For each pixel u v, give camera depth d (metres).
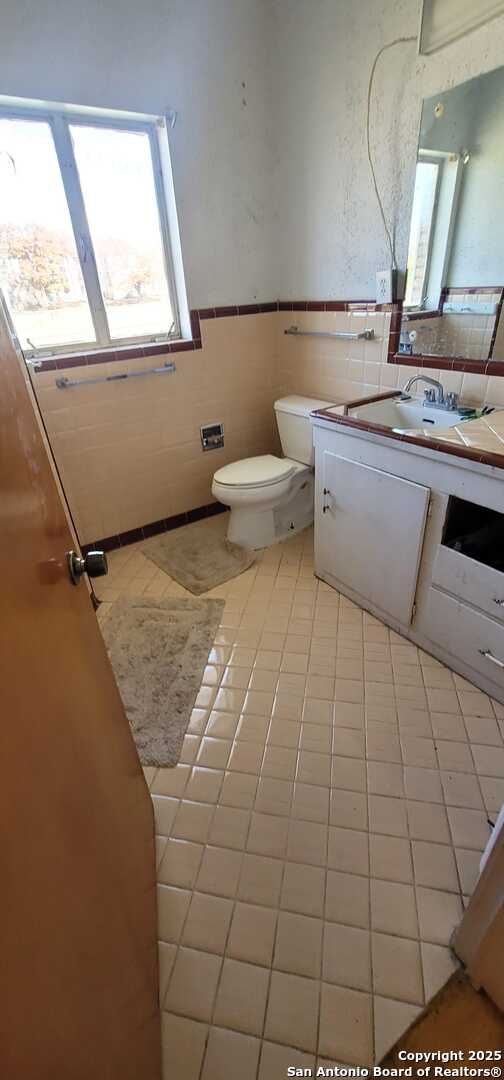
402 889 1.06
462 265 1.67
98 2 1.68
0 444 0.56
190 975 0.95
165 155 2.06
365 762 1.34
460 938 0.91
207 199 2.20
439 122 1.58
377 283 1.98
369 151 1.83
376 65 1.69
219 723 1.48
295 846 1.16
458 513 1.45
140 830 1.01
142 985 0.82
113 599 2.13
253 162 2.25
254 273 2.48
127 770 0.98
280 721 1.48
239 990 0.93
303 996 0.92
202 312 2.39
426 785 1.27
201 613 1.99
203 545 2.52
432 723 1.44
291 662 1.70
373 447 1.59
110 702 0.93
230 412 2.71
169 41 1.86
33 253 1.96
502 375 1.64
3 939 0.37
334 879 1.09
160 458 2.55
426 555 1.55
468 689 1.55
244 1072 0.83
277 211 2.39
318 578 2.17
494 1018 0.87
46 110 1.80
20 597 0.53
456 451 1.29
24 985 0.39
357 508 1.76
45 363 2.03
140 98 1.88
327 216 2.12
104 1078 0.56
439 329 1.82
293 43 1.96
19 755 0.45
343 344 2.27
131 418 2.37
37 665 0.55
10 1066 0.35
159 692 1.61
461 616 1.50
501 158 1.46
